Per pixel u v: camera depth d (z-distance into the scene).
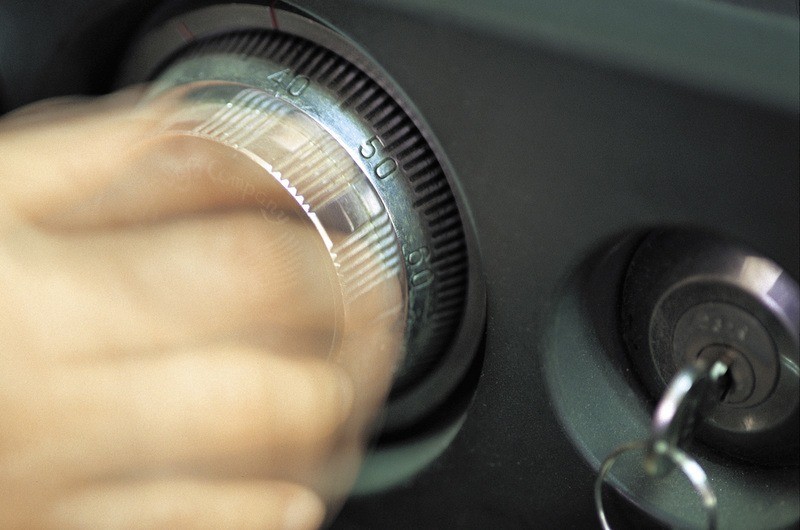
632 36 0.22
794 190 0.22
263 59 0.26
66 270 0.24
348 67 0.26
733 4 0.23
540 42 0.23
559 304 0.24
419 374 0.27
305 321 0.25
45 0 0.28
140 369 0.23
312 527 0.25
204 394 0.23
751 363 0.23
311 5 0.24
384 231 0.25
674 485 0.25
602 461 0.25
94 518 0.23
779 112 0.22
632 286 0.25
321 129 0.25
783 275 0.23
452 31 0.23
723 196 0.22
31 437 0.23
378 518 0.27
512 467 0.26
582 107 0.23
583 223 0.24
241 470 0.23
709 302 0.23
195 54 0.27
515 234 0.24
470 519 0.27
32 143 0.26
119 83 0.29
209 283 0.24
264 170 0.25
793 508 0.24
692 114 0.22
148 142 0.25
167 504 0.23
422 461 0.27
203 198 0.25
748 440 0.24
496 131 0.24
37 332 0.23
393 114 0.25
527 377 0.25
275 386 0.23
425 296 0.26
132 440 0.23
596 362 0.25
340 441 0.25
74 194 0.26
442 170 0.25
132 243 0.25
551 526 0.26
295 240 0.25
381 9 0.24
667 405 0.22
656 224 0.23
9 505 0.23
